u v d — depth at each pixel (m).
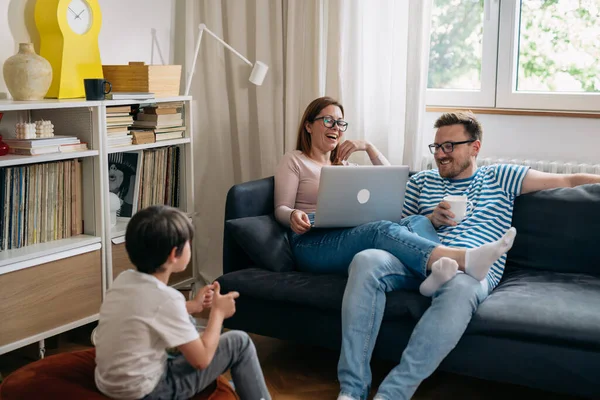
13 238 2.75
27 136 2.74
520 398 2.58
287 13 3.65
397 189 2.81
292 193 3.11
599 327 2.19
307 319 2.64
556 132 3.35
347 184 2.75
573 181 2.85
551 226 2.80
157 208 1.94
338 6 3.44
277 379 2.74
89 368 2.06
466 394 2.61
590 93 3.31
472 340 2.34
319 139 3.19
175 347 1.97
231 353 2.04
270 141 3.79
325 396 2.60
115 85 3.30
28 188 2.78
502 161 3.36
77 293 2.90
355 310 2.43
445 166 2.95
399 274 2.55
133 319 1.81
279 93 3.74
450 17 3.62
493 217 2.83
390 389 2.27
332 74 3.51
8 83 2.87
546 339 2.23
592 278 2.66
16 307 2.66
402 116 3.47
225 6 3.83
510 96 3.47
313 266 2.86
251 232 2.87
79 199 2.99
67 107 2.92
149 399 1.86
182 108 3.47
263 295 2.68
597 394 2.19
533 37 3.43
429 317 2.34
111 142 3.04
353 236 2.76
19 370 2.04
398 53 3.43
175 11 3.89
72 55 3.09
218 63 3.83
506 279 2.77
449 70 3.67
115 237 3.08
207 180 3.97
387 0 3.42
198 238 3.99
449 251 2.51
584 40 3.31
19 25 3.06
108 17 3.47
